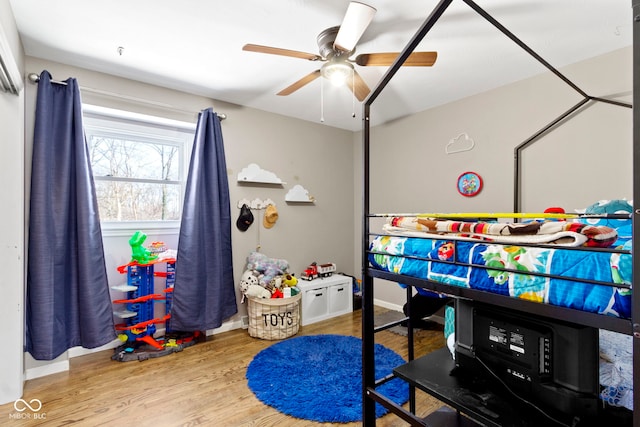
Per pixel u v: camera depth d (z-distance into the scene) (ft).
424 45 6.88
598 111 7.36
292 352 8.41
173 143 10.06
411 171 11.49
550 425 3.06
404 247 4.02
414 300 9.43
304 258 12.22
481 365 3.81
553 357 3.17
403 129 11.75
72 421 5.63
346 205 13.64
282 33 6.47
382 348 8.61
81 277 7.43
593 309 2.41
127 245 9.07
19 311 6.43
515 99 8.75
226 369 7.57
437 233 3.74
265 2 5.51
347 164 13.69
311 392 6.50
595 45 6.95
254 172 10.67
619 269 2.30
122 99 8.41
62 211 7.27
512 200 8.79
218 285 9.27
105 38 6.63
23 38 6.56
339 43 5.62
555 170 8.02
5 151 6.45
